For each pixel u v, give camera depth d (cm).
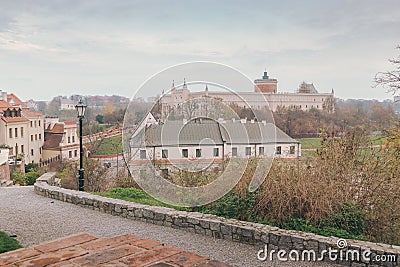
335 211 575
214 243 497
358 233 559
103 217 630
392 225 567
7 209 688
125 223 593
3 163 1603
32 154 3303
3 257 188
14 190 919
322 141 621
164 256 188
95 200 679
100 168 1061
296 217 579
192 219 543
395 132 642
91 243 208
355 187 591
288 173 584
